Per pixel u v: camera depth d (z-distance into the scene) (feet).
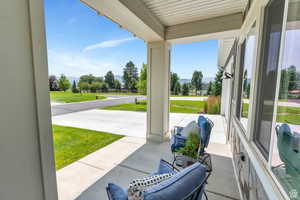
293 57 2.79
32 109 2.75
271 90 3.79
